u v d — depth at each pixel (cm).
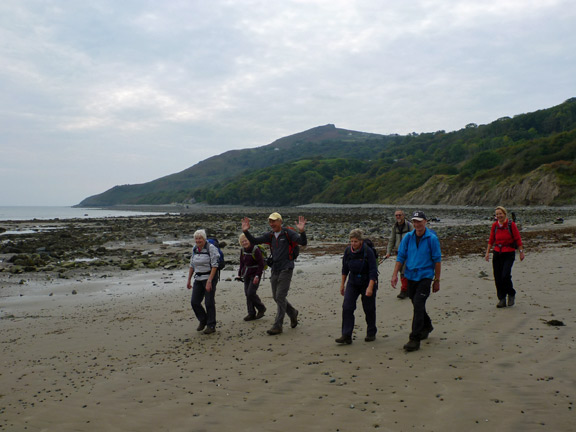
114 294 1102
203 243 717
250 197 17875
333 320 737
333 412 400
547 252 1329
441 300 812
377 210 7881
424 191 9562
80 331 744
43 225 4741
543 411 376
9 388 508
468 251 1550
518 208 6169
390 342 595
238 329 719
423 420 374
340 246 2059
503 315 684
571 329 592
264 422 392
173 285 1202
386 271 1200
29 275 1404
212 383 489
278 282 689
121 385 498
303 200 16050
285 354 574
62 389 497
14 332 755
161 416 417
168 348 632
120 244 2492
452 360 509
